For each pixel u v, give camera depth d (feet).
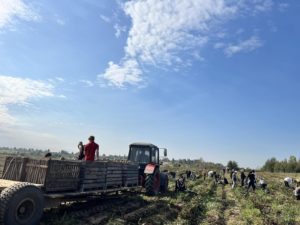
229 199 57.72
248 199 56.39
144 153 51.19
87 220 28.37
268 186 91.76
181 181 61.21
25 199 22.50
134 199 43.27
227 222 35.91
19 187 22.30
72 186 28.73
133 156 51.70
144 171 47.96
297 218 41.47
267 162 376.07
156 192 49.85
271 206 51.19
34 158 26.40
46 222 26.02
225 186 88.48
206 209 42.68
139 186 45.85
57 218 26.99
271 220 37.91
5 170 27.27
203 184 90.58
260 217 39.55
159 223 30.91
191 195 55.16
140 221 30.48
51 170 25.95
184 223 31.99
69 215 29.40
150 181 47.52
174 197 49.90
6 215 21.26
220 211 42.73
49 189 25.72
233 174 80.59
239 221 36.76
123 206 37.45
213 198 54.95
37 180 25.67
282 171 344.69
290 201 60.90
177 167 187.32
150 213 34.96
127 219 30.63
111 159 45.70
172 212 37.32
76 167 29.30
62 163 27.22
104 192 34.76
